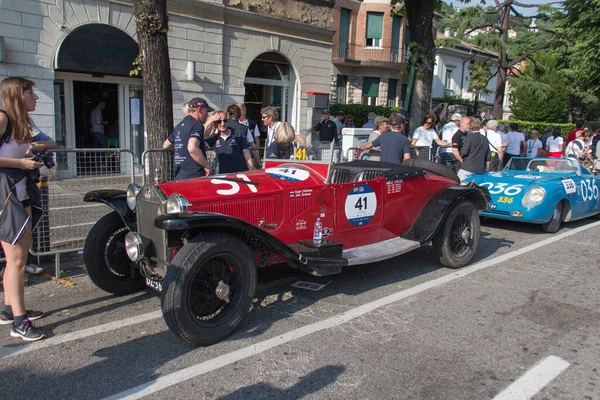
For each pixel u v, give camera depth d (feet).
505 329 13.08
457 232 18.61
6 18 29.30
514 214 24.50
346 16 85.20
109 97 36.50
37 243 15.83
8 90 11.21
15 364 10.66
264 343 11.85
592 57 76.59
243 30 42.29
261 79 46.83
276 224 14.12
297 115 49.26
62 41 31.27
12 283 11.69
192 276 11.02
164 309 10.86
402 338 12.35
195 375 10.28
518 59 77.92
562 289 16.52
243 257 12.00
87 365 10.66
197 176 16.76
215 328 11.60
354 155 31.12
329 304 14.57
